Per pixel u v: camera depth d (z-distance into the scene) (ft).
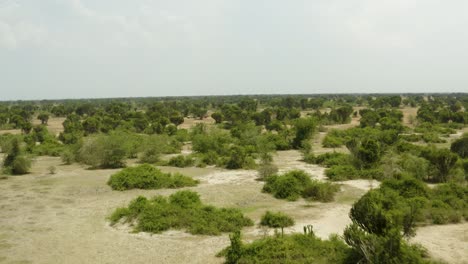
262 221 73.67
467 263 53.16
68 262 57.62
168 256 59.11
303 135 191.21
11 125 306.55
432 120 285.84
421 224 70.49
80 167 147.02
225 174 128.88
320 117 305.32
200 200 91.81
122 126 259.60
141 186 108.58
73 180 121.60
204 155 156.04
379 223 52.44
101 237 68.54
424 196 83.97
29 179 123.95
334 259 51.83
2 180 122.62
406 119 335.88
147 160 156.87
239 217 74.64
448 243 60.95
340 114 316.40
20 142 187.21
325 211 82.69
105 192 105.19
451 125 269.23
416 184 87.66
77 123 263.70
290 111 328.49
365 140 136.87
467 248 58.75
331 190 94.94
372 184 107.14
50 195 102.27
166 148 181.57
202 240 65.72
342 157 139.13
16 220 79.87
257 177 122.42
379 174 113.50
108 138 150.10
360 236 48.83
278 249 54.13
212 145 172.65
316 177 119.03
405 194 85.56
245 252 54.75
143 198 82.84
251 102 433.89
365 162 125.80
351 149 135.64
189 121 358.23
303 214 80.69
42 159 169.27
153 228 70.95
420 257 49.62
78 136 207.82
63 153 157.99
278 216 73.56
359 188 103.30
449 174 107.76
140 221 73.67
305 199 93.86
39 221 79.05
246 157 143.64
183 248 62.18
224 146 174.60
